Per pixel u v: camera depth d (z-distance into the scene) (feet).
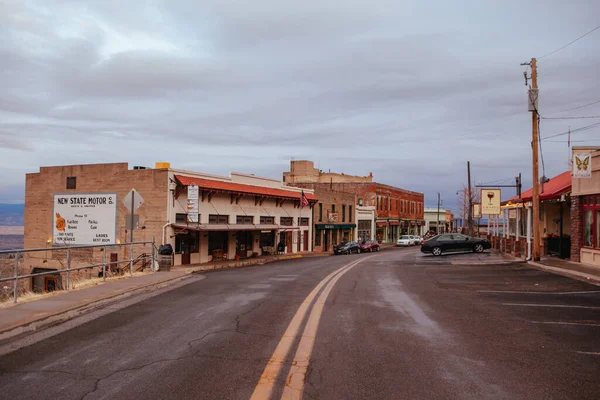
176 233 90.02
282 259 118.73
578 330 28.19
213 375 19.34
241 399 16.79
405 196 262.67
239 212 112.06
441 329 28.09
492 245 140.05
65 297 37.65
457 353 22.90
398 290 45.57
